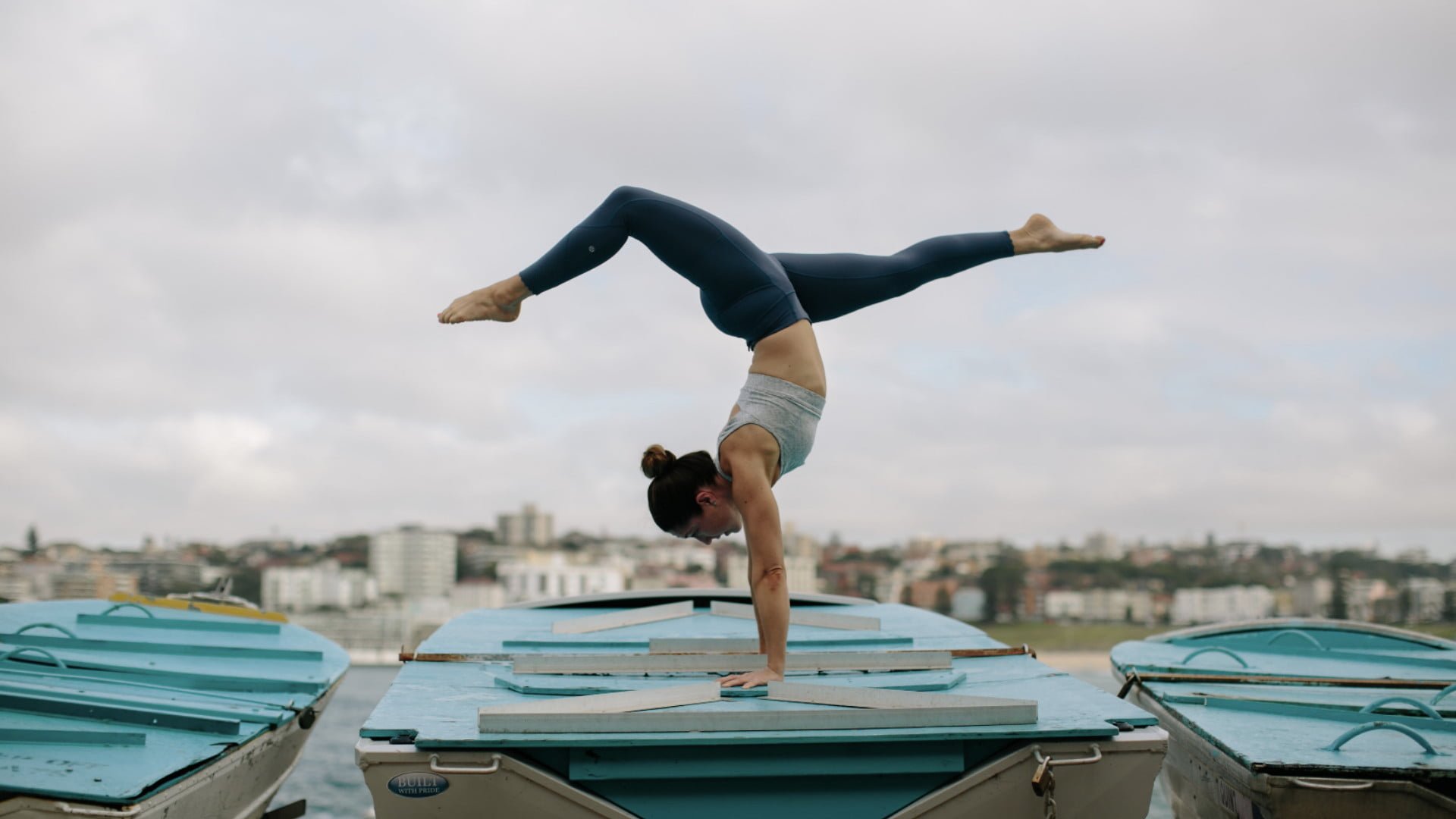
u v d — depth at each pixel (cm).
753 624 607
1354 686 519
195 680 518
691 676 421
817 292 417
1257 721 440
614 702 350
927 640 544
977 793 344
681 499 402
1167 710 479
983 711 345
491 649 508
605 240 400
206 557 7219
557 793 330
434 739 322
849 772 340
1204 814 453
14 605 681
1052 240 432
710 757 335
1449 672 586
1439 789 352
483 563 8888
